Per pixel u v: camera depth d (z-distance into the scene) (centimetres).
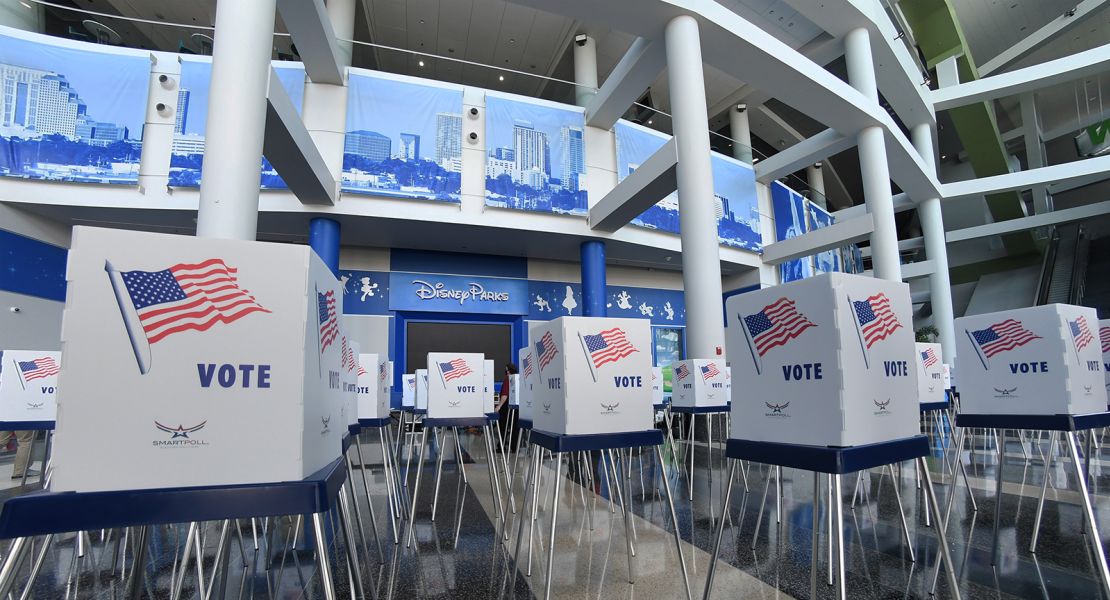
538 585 247
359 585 163
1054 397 248
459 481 512
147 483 109
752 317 192
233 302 118
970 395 286
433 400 389
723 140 1360
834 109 1027
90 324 109
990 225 1781
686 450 720
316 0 761
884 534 308
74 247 109
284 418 119
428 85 1002
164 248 115
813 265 1542
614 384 245
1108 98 1805
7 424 376
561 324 240
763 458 180
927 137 1414
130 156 840
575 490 473
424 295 1172
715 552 188
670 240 1195
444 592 242
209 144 479
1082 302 1602
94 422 107
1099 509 350
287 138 656
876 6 1115
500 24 1207
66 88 827
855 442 159
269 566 279
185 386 113
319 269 138
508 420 760
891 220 1058
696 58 784
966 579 238
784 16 1133
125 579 261
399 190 949
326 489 120
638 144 1159
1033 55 1670
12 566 103
